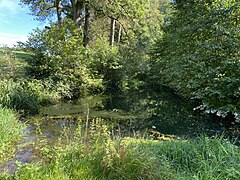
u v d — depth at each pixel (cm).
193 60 712
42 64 950
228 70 612
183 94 1016
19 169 264
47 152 307
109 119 661
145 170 240
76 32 1023
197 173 240
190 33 805
